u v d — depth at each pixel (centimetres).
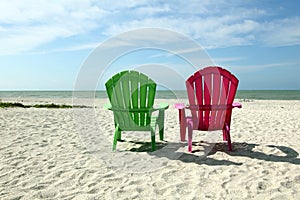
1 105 988
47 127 562
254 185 262
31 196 244
